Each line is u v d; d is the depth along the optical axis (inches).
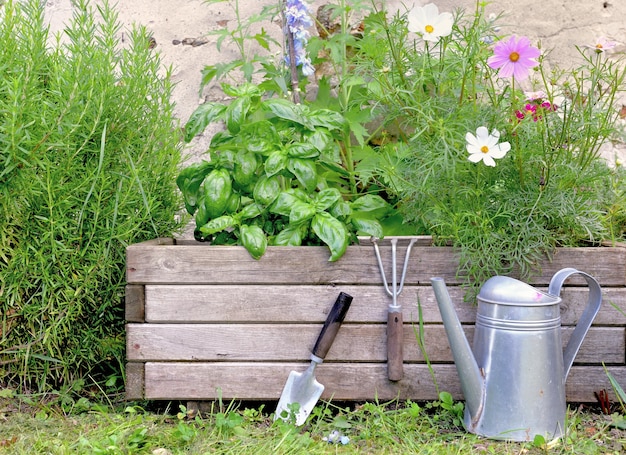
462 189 70.8
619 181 80.7
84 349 76.7
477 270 69.7
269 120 78.7
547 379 62.4
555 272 69.4
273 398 69.3
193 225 100.9
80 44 79.7
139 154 80.4
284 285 69.5
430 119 71.1
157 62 84.2
